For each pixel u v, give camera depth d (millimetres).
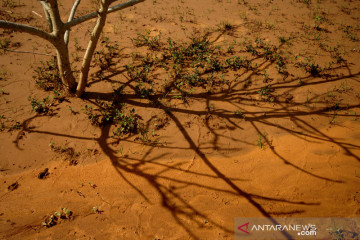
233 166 3965
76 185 3656
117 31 7059
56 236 3104
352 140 4320
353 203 3508
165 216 3348
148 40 6652
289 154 4129
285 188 3684
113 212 3371
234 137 4387
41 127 4418
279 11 8430
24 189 3580
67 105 4836
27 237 3080
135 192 3600
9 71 5527
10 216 3268
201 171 3889
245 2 8969
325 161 4020
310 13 8297
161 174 3826
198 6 8633
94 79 5465
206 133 4438
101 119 4559
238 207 3465
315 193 3623
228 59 5879
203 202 3514
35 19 7340
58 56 4402
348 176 3816
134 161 3982
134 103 4930
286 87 5367
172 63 5949
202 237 3150
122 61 5988
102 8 3756
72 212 3342
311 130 4512
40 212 3332
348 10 8523
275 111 4848
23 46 6297
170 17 7875
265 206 3479
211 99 5082
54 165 3902
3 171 3771
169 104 4930
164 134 4395
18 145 4121
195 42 6453
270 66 5934
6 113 4613
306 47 6594
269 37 6988
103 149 4133
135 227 3227
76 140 4250
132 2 4109
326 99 5086
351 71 5797
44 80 5328
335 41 6848
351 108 4914
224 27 7414
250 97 5141
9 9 7672
